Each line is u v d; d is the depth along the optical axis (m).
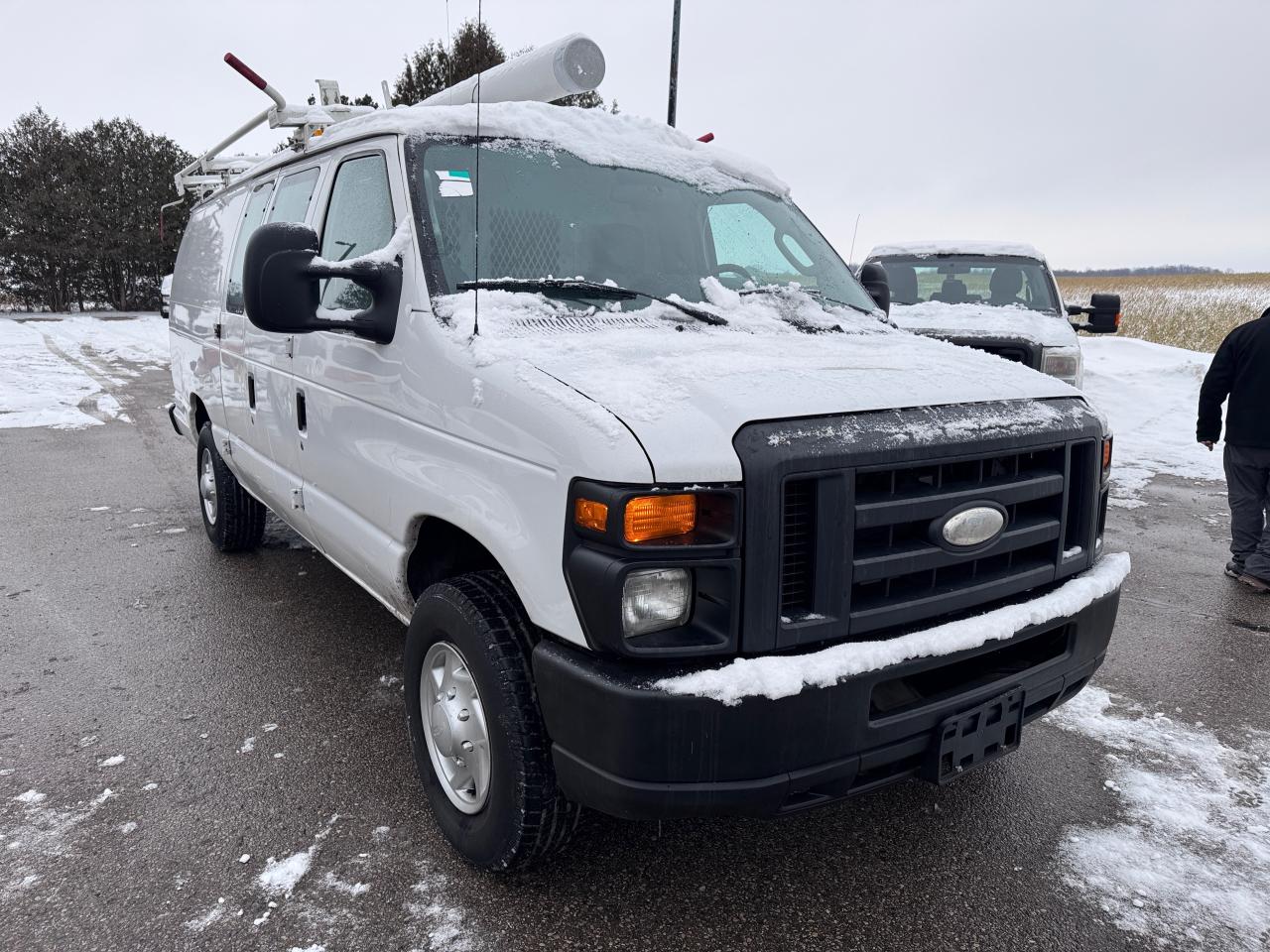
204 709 3.55
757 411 2.07
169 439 9.43
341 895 2.46
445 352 2.54
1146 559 5.89
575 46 3.31
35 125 35.59
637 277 3.08
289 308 2.62
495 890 2.49
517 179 3.07
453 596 2.46
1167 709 3.73
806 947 2.31
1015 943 2.33
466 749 2.54
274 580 5.08
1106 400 12.12
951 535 2.22
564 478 2.05
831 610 2.08
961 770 2.32
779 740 1.99
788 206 3.93
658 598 1.99
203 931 2.31
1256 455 5.24
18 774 3.06
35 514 6.52
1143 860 2.69
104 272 36.38
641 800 2.00
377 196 3.10
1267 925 2.41
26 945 2.26
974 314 7.73
